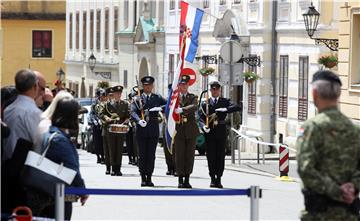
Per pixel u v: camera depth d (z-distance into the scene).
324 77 13.17
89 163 43.38
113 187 29.17
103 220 22.06
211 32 58.81
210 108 29.33
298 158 13.04
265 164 41.47
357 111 38.41
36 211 15.92
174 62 66.06
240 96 54.53
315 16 40.94
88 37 88.94
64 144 15.69
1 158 15.87
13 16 98.19
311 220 13.09
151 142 29.64
